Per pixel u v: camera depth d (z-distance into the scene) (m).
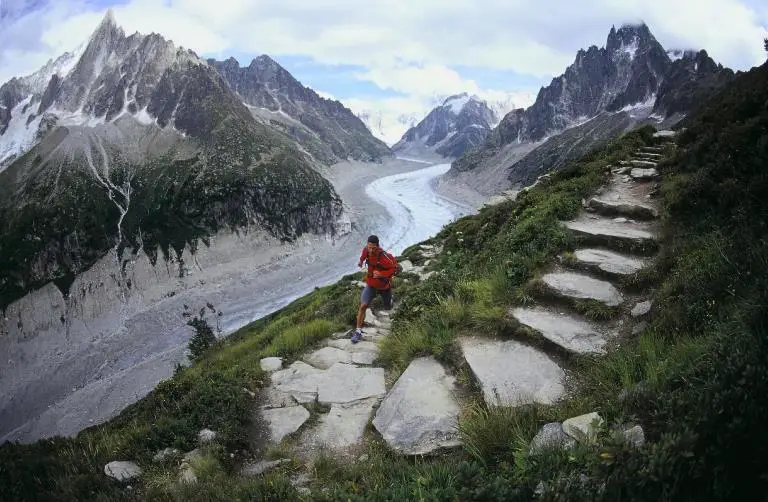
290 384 7.97
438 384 6.71
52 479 5.61
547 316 7.38
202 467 5.63
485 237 15.16
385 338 9.41
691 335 5.39
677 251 7.74
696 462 3.23
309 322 12.71
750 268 5.46
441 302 9.15
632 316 6.79
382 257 10.45
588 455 3.92
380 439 5.93
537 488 3.82
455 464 4.81
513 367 6.35
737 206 7.75
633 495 3.25
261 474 5.65
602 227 10.05
